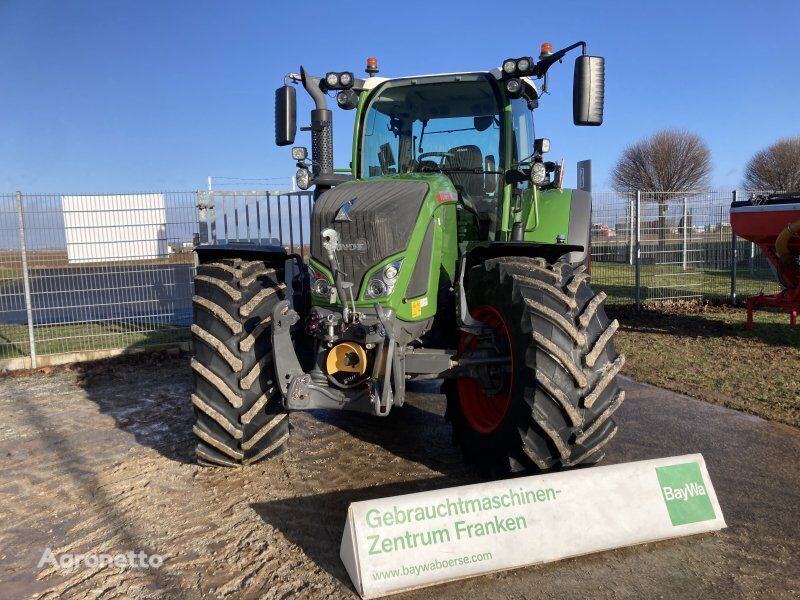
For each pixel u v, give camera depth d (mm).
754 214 7492
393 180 3584
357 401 3176
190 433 4324
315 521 2957
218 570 2561
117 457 3896
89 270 7367
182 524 2965
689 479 2816
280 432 3465
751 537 2748
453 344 3703
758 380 5305
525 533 2527
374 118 4473
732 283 9750
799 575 2457
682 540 2727
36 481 3551
